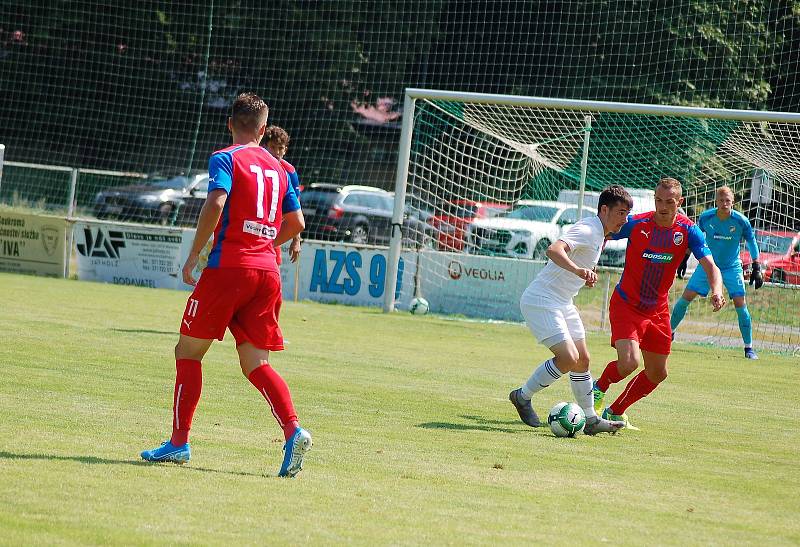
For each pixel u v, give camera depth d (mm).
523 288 42031
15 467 11984
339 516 10727
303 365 24359
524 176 49844
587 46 64938
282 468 12586
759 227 42406
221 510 10664
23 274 48156
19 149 72688
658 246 17719
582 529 10797
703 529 11164
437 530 10367
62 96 72875
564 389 23531
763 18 59844
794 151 37938
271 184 13211
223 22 72125
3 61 72000
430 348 30297
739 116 35438
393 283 41562
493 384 23438
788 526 11586
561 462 14922
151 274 47219
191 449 14078
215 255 12883
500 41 67938
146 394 18484
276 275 13188
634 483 13641
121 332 27891
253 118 13391
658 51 62344
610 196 17641
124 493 11117
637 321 17953
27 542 9102
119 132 73750
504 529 10594
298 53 72438
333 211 66688
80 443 13789
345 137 73000
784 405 23172
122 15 72375
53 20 71625
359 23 71562
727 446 17375
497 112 43062
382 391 21125
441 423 17844
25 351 22891
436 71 70562
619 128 44719
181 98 73688
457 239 46469
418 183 56312
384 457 14367
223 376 21500
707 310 46062
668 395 23875
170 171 73688
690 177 44844
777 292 43406
